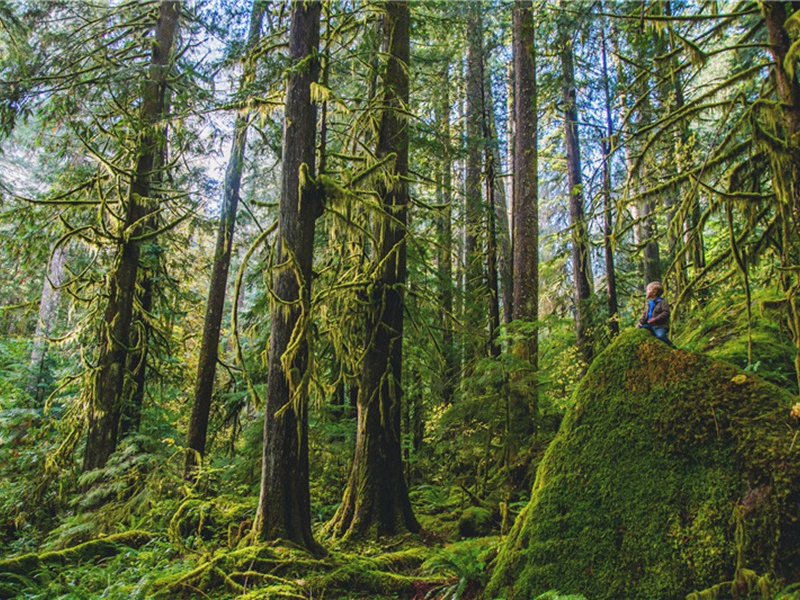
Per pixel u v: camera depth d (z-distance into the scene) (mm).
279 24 9062
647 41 7645
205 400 10953
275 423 6379
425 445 12539
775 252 5340
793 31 4457
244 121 10430
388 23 9188
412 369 11891
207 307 11266
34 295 17406
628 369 3764
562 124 16453
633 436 3521
